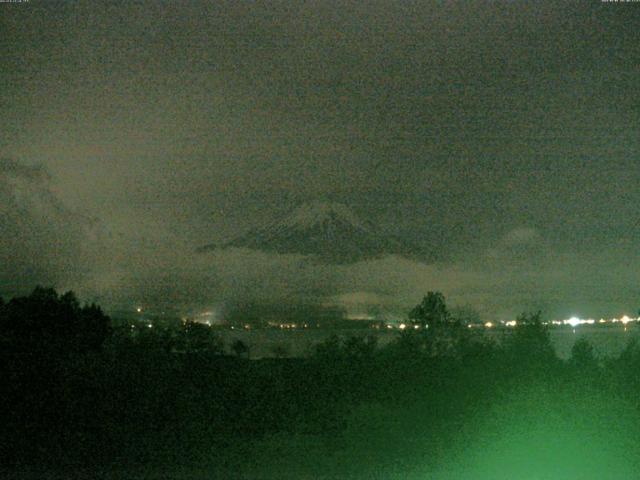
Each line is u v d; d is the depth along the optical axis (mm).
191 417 13586
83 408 13375
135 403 13602
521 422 13227
